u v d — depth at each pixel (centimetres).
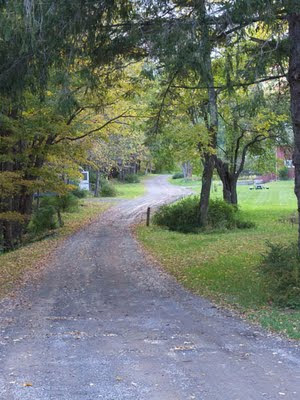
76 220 2973
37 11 841
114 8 920
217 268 1380
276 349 644
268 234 2155
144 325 810
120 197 4700
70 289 1200
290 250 1025
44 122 1859
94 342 699
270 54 1007
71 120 2141
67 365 583
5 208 2166
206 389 493
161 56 942
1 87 996
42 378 535
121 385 507
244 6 804
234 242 1933
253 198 4531
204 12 871
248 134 2770
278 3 847
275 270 980
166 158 2455
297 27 978
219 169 2930
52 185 2169
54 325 822
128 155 5369
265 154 3009
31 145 2219
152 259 1648
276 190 5475
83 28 912
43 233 2555
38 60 957
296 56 988
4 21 848
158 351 641
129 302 1029
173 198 4359
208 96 1817
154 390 491
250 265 1391
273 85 1494
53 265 1593
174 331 761
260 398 467
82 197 4572
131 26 959
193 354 625
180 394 479
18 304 1034
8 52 958
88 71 1031
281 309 892
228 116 2408
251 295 1014
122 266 1537
